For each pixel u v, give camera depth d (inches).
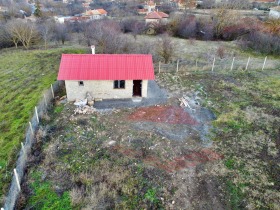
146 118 784.9
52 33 1924.2
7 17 2539.4
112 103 869.8
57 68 1279.5
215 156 628.7
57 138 687.1
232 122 767.7
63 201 503.2
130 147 652.1
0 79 1138.7
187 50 1612.9
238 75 1135.0
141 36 2028.8
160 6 3127.5
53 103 880.3
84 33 1823.3
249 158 625.0
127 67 887.7
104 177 557.9
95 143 668.1
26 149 615.5
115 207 490.9
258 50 1563.7
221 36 1971.0
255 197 520.4
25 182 548.4
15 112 847.7
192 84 1030.4
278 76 1127.0
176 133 714.2
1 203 503.5
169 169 584.4
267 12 2497.5
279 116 807.1
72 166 589.6
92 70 866.1
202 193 528.4
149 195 517.7
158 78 1087.0
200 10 2701.8
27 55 1519.4
